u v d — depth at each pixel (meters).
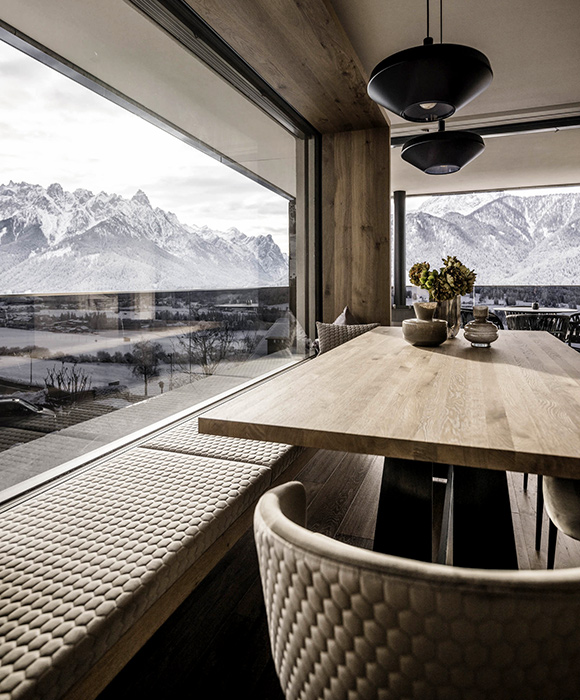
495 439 1.11
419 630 0.58
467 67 2.04
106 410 2.21
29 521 1.41
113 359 2.25
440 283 2.71
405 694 0.61
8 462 1.71
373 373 1.86
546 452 1.02
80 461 2.04
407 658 0.60
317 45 3.07
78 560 1.22
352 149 4.67
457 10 3.20
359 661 0.63
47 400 1.87
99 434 2.17
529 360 2.11
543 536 2.24
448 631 0.57
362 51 3.73
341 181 4.71
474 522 1.40
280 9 2.66
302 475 3.00
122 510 1.48
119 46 2.21
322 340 4.02
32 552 1.25
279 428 1.23
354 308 4.75
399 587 0.58
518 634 0.56
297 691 0.73
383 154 4.58
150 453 1.96
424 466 1.43
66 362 1.96
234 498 1.57
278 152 4.06
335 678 0.66
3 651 0.93
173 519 1.42
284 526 0.71
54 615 1.03
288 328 4.38
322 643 0.66
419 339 2.48
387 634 0.60
